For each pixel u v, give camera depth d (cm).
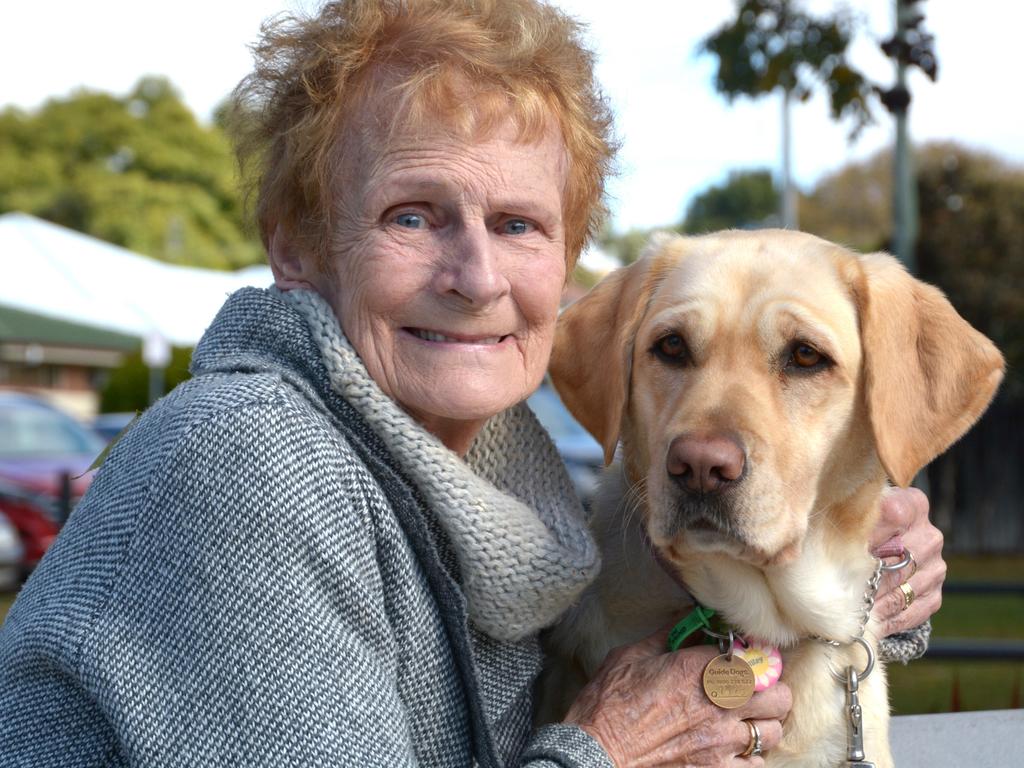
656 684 208
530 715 213
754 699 214
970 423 242
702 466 212
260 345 191
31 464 886
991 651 366
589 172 216
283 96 202
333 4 202
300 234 201
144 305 1645
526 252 201
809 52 577
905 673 554
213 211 4241
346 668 165
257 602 162
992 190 1492
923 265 1496
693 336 234
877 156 4028
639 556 237
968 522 1355
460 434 204
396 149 189
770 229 260
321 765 158
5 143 4172
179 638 160
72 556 168
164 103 4416
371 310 191
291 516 166
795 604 227
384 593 182
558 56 205
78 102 4322
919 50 529
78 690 169
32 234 1739
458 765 190
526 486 206
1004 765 273
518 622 192
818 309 233
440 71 189
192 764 157
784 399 231
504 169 192
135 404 1573
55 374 2559
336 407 184
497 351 197
